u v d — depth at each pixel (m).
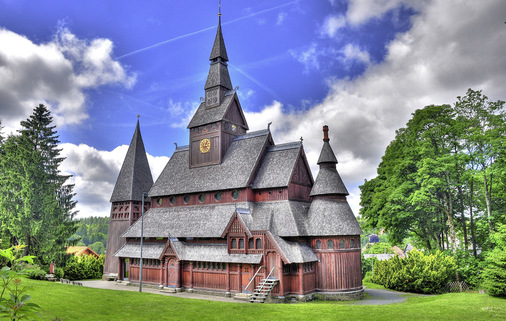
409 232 72.94
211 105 61.56
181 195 59.28
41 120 69.44
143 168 69.94
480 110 52.50
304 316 30.70
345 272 45.69
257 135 57.19
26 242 63.91
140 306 33.31
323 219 47.31
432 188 54.97
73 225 69.81
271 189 50.75
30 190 62.38
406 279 51.88
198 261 49.81
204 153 59.69
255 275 43.75
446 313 30.55
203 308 33.69
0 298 8.80
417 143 55.97
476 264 51.38
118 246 65.25
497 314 29.41
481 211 56.88
